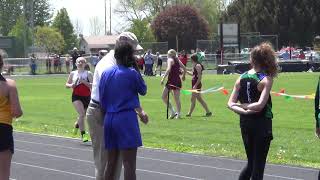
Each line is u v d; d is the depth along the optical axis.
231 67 51.94
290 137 15.23
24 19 83.69
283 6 82.94
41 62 61.03
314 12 82.56
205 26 89.12
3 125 7.45
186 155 12.95
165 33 88.19
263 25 83.50
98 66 8.66
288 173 10.75
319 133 7.63
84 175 10.88
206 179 10.37
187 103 25.77
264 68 7.69
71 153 13.48
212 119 19.56
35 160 12.56
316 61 53.53
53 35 90.00
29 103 27.59
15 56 75.31
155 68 56.44
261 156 7.73
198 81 20.14
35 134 17.06
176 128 17.45
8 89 7.48
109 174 7.92
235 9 87.50
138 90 7.80
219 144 14.30
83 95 15.00
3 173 7.53
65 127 18.61
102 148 8.64
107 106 7.79
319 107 7.55
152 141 15.08
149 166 11.70
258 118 7.67
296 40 82.69
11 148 7.57
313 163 11.74
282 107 23.16
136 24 90.75
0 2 104.38
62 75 56.53
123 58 7.83
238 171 11.02
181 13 88.00
